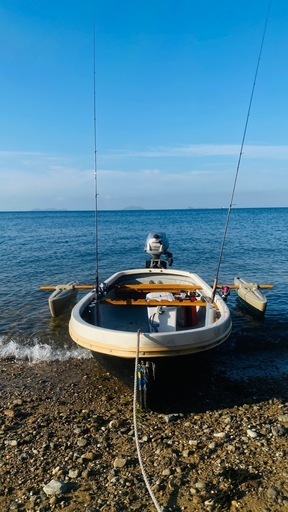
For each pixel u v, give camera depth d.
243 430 4.91
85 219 90.12
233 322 9.84
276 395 6.07
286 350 8.16
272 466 4.08
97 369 7.24
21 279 15.85
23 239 35.53
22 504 3.61
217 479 3.88
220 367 7.27
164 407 5.62
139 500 3.62
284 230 44.31
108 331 5.18
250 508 3.47
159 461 4.23
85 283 14.89
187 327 7.12
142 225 59.75
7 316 10.71
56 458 4.34
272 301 11.86
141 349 4.96
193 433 4.85
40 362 7.66
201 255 22.62
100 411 5.57
